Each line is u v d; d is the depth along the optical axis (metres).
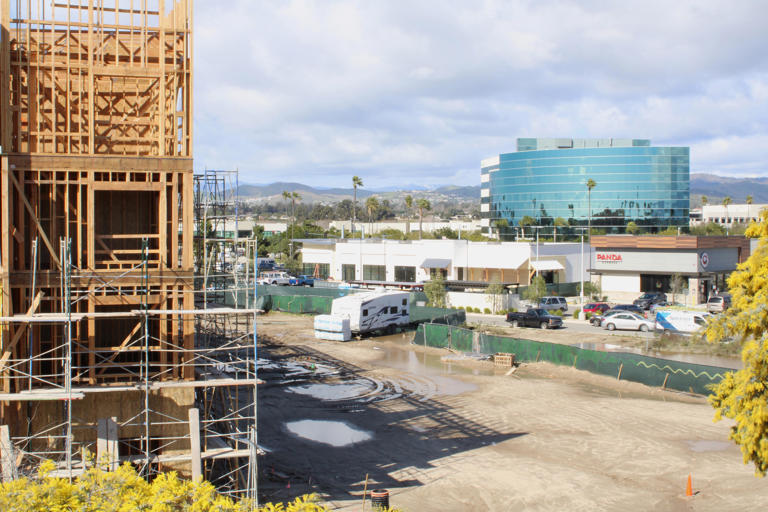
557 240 143.88
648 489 22.72
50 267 23.50
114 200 24.67
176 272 23.00
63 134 22.20
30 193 22.42
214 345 30.77
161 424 22.36
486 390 36.06
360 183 144.88
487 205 171.88
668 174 138.50
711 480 23.36
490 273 79.44
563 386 36.81
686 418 30.55
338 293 67.44
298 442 28.02
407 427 29.94
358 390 36.41
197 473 20.80
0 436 19.95
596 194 142.00
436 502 21.83
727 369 33.66
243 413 31.83
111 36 24.06
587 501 21.80
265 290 72.75
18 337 21.66
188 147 23.20
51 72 22.34
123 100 24.33
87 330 22.95
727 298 59.97
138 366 24.36
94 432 22.36
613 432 28.72
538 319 54.59
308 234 151.50
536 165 148.12
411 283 70.81
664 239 71.44
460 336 46.16
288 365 42.41
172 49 24.36
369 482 23.64
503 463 25.31
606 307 59.84
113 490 14.98
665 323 50.09
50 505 14.23
